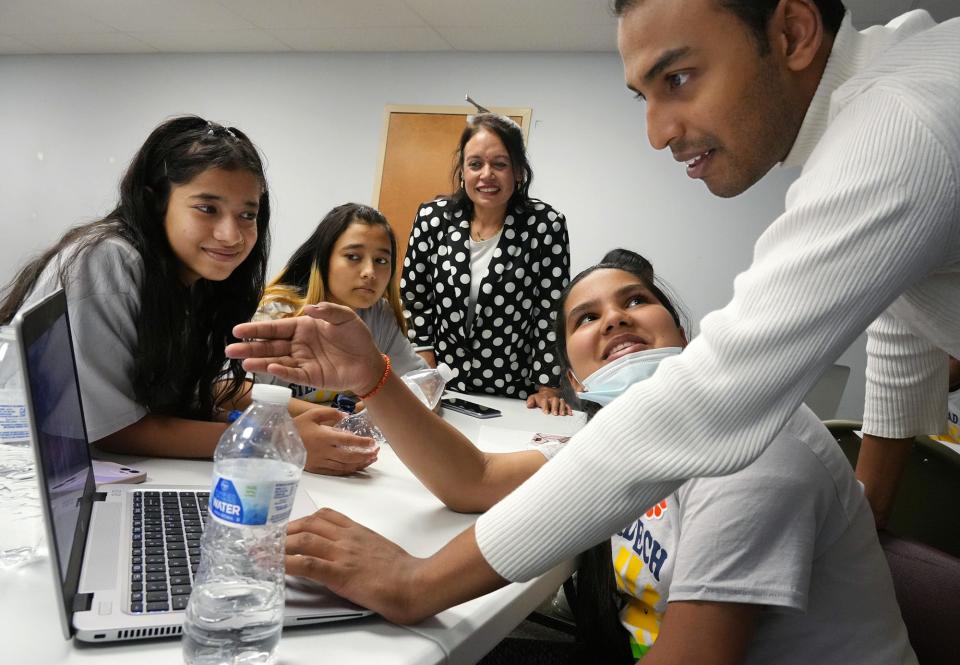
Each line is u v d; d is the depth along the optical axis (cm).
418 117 435
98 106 521
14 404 80
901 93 57
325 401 160
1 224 550
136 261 109
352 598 64
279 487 57
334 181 455
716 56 64
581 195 404
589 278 112
